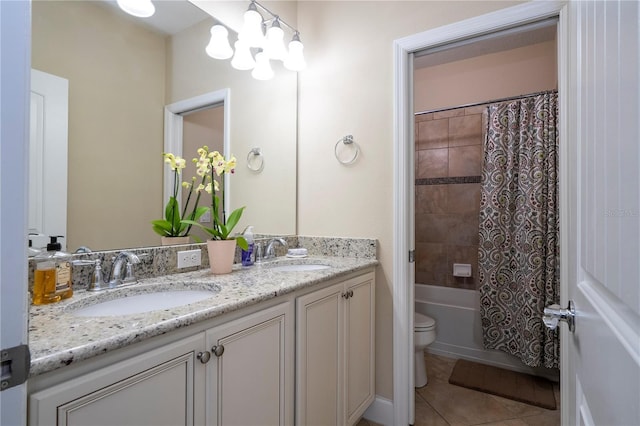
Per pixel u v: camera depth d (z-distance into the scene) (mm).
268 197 1908
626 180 380
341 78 1960
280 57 1844
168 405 764
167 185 1393
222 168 1585
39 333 672
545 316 769
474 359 2516
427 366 2424
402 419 1708
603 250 475
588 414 571
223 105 1658
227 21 1676
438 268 2959
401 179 1744
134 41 1292
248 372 988
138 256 1228
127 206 1250
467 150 2869
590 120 562
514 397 1952
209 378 864
